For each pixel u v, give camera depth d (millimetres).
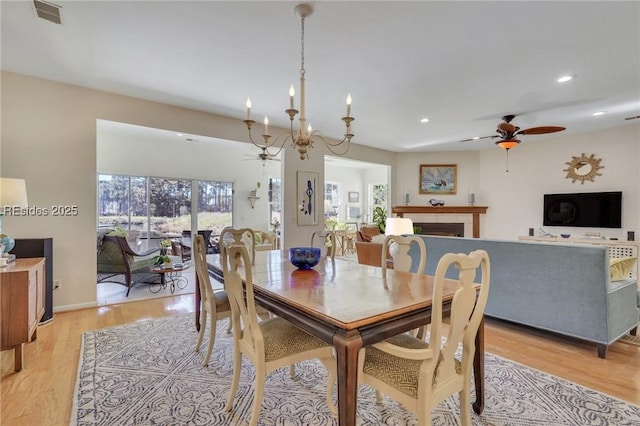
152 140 6844
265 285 1894
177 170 7164
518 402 1937
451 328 1377
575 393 2031
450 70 3213
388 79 3434
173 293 4469
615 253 5160
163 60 3029
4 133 3277
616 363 2447
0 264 2449
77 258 3652
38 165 3432
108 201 6418
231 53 2891
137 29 2520
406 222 3848
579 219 5762
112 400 1926
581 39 2629
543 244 2834
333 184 10258
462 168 7375
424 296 1659
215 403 1912
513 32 2529
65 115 3561
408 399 1394
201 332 2631
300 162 5723
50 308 3285
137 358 2473
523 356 2566
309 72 3270
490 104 4223
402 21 2391
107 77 3408
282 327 1900
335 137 6086
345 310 1427
